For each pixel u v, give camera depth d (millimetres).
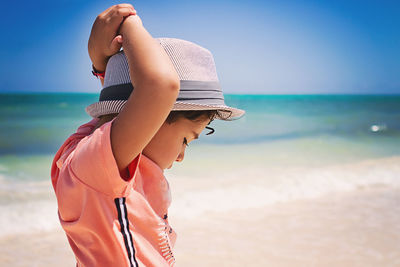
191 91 853
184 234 4629
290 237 4531
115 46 784
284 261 3896
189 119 874
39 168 9406
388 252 4074
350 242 4352
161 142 864
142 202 784
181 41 874
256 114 34781
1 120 26000
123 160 716
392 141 15297
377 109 43094
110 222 734
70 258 4039
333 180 7305
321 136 17828
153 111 667
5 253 4070
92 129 974
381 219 5133
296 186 6863
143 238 775
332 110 41125
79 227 766
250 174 8070
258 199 6082
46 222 4945
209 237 4539
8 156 11875
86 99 61438
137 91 672
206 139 16609
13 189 6594
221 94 950
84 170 732
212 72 920
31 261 3924
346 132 19906
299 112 37656
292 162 9859
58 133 19156
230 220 5133
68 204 788
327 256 3994
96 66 933
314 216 5285
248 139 16641
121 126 688
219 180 7371
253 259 3945
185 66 855
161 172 866
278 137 17516
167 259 805
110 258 750
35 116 29344
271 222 5055
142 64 681
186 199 5957
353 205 5785
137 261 753
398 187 6852
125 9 797
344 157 10672
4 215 5090
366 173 7895
